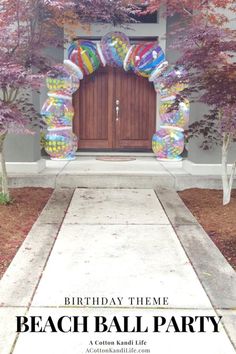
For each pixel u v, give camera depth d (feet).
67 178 21.36
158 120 29.78
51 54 26.94
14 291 10.19
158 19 28.58
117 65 27.53
